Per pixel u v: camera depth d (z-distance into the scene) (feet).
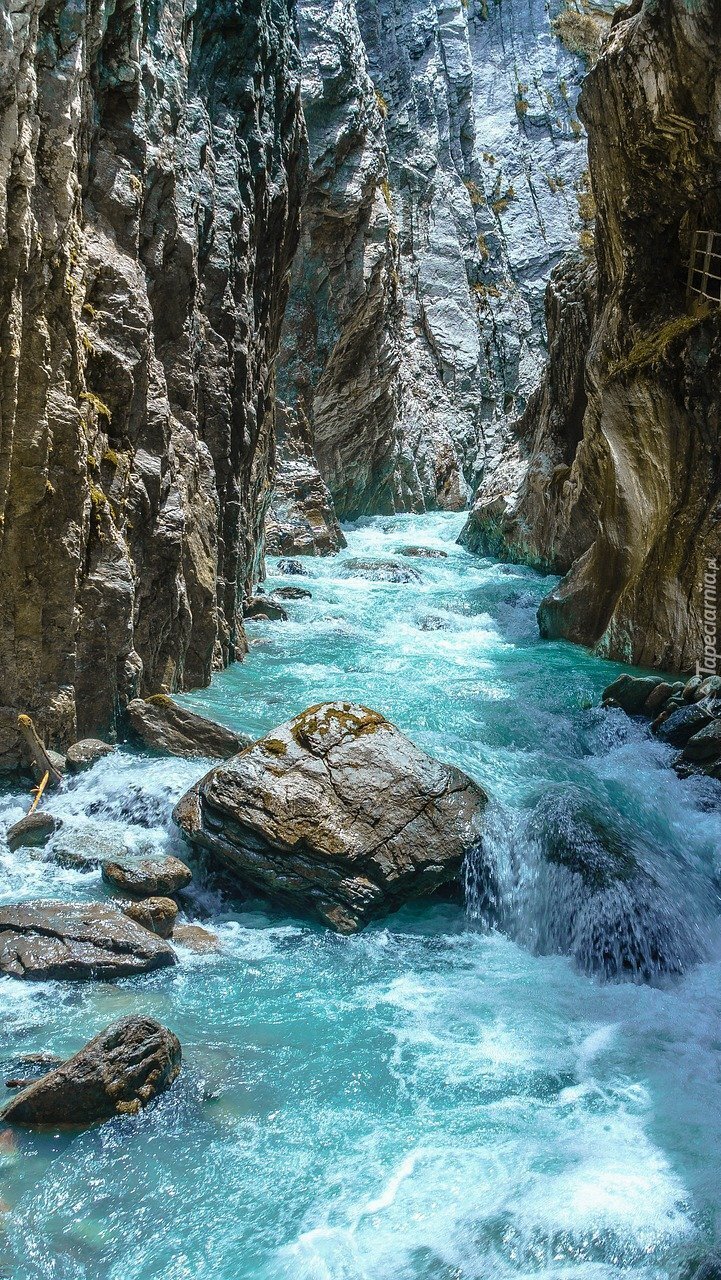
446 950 25.54
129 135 34.71
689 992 24.07
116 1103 18.10
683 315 42.78
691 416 41.37
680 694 37.52
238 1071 19.67
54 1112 17.72
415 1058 20.48
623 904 25.55
